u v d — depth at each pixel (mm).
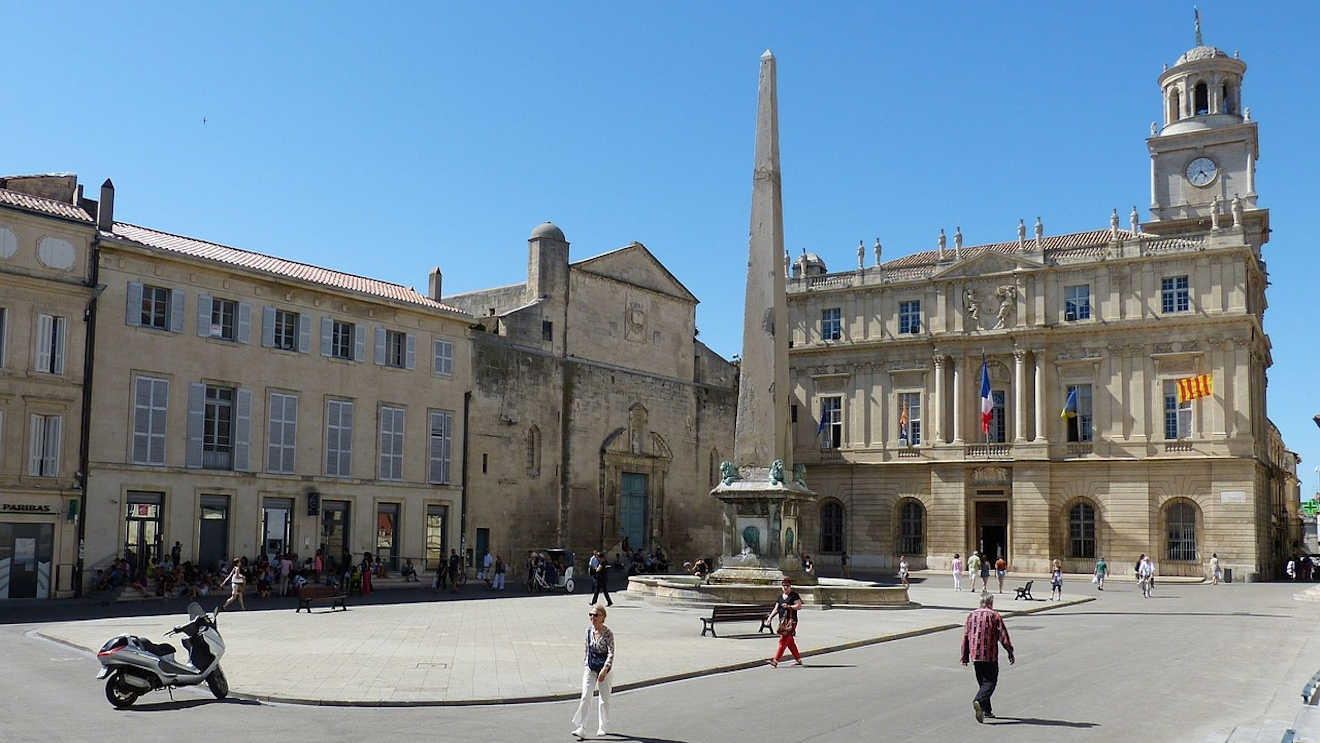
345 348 48562
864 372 72438
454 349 53250
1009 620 33812
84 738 13781
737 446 34875
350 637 25641
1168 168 72625
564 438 59688
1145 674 20656
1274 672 21188
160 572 39688
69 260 39219
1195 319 62156
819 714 15812
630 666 20453
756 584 33906
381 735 14250
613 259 63812
